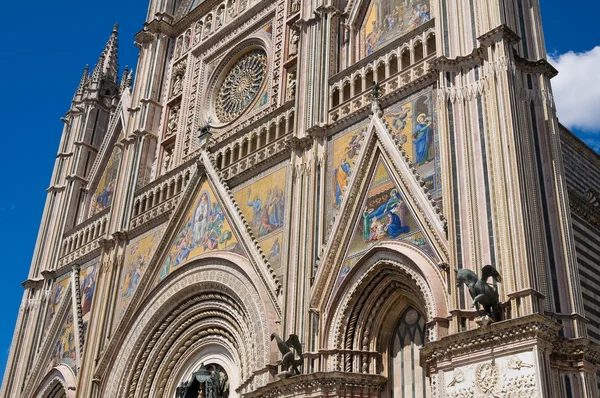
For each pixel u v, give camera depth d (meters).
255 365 32.50
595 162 37.78
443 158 28.03
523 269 23.50
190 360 38.88
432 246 27.47
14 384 48.53
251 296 34.31
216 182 39.84
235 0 49.03
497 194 25.38
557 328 22.47
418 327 29.25
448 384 23.50
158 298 40.09
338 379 28.41
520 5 30.31
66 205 54.38
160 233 43.06
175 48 52.34
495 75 27.55
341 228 31.28
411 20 34.81
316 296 30.86
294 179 34.94
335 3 38.94
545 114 27.50
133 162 48.09
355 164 31.89
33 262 53.38
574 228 30.97
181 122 47.31
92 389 41.00
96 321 43.53
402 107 31.94
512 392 21.80
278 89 41.38
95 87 59.62
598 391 25.47
